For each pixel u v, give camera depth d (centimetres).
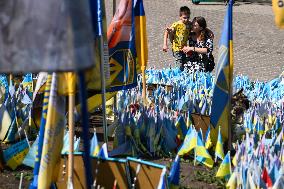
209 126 965
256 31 2750
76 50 372
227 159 809
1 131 974
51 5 375
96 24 723
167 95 1197
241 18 3055
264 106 1100
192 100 1111
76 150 817
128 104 1097
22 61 379
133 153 930
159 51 2241
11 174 829
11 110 980
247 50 2369
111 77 988
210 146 948
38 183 611
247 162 716
